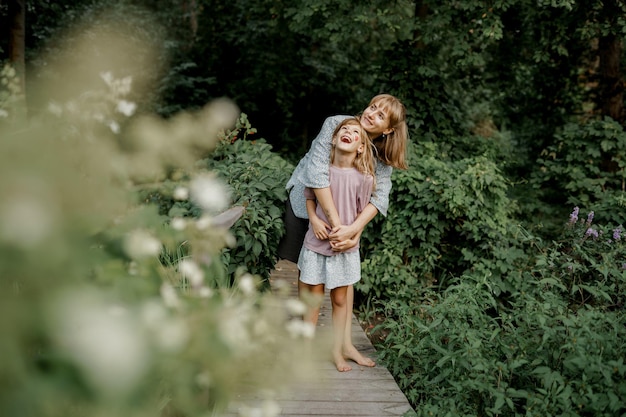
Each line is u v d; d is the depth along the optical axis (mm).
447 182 4734
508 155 8383
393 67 8336
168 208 2707
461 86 10117
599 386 2342
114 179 1123
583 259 4422
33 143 750
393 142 3160
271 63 12852
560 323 2961
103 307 780
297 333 1406
